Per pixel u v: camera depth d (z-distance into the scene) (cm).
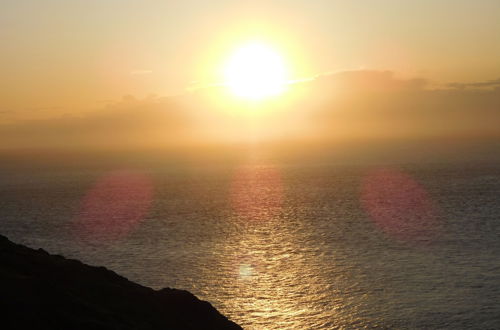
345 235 10856
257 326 5662
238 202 17675
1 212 16575
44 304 2861
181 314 3531
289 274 7719
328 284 7100
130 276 7844
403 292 6588
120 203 18162
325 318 5806
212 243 10369
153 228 12494
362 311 5959
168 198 19425
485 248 9119
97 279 3575
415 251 9038
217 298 6644
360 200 17200
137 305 3394
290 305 6284
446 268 7738
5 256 3416
